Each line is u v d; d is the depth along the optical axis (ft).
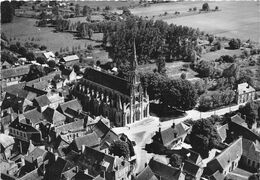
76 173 527.40
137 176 549.13
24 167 567.18
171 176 544.62
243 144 654.53
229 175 605.73
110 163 558.56
